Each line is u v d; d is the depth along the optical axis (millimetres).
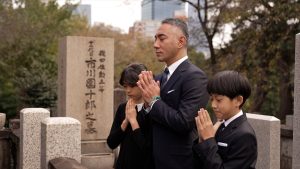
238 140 2432
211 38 15609
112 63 8453
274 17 12305
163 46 3098
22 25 17188
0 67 18125
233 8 13391
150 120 3311
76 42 8141
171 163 2975
